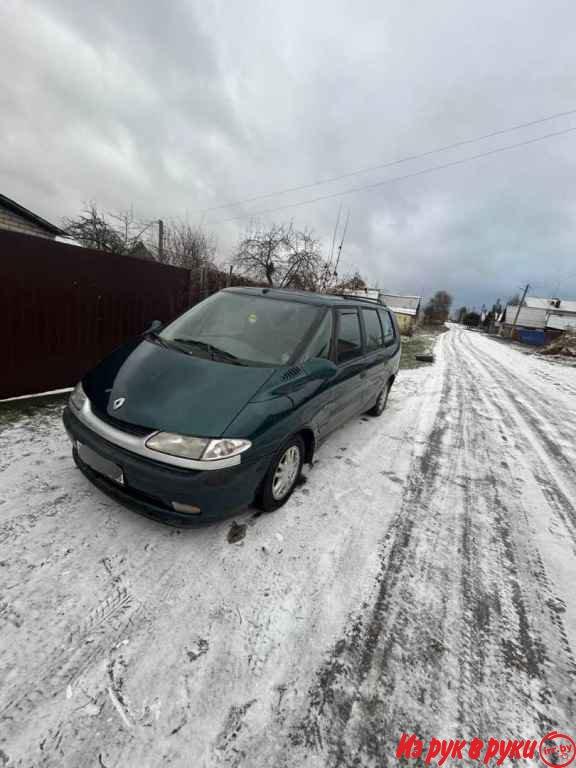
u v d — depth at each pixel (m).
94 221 13.55
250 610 1.87
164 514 2.09
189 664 1.58
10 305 4.00
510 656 1.80
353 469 3.52
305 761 1.29
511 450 4.58
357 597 2.04
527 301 66.31
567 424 6.10
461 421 5.55
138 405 2.20
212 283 10.29
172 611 1.81
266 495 2.48
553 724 1.52
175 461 1.99
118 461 2.09
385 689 1.57
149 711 1.38
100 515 2.41
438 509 3.04
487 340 39.16
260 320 3.17
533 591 2.26
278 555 2.27
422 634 1.86
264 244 14.02
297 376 2.64
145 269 5.41
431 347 19.11
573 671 1.76
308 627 1.82
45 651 1.56
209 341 3.00
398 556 2.41
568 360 20.73
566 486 3.77
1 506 2.39
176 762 1.24
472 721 1.49
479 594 2.18
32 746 1.24
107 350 5.15
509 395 7.96
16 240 3.92
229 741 1.32
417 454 4.08
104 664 1.53
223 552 2.23
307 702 1.48
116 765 1.21
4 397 4.14
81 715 1.34
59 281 4.41
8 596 1.78
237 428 2.10
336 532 2.56
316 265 14.55
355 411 4.06
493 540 2.72
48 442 3.27
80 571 1.98
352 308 3.79
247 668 1.59
